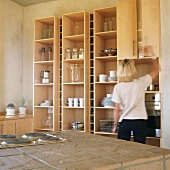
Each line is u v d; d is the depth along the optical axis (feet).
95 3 13.17
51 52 13.82
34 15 14.84
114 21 12.55
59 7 14.16
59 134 5.20
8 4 14.02
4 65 13.70
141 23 10.61
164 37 10.21
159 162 3.06
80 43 13.53
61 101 13.07
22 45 15.01
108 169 2.61
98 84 12.07
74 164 2.66
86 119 12.08
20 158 2.97
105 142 4.16
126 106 7.75
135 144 3.96
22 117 12.32
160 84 10.09
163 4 10.30
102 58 11.75
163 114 10.05
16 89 14.46
